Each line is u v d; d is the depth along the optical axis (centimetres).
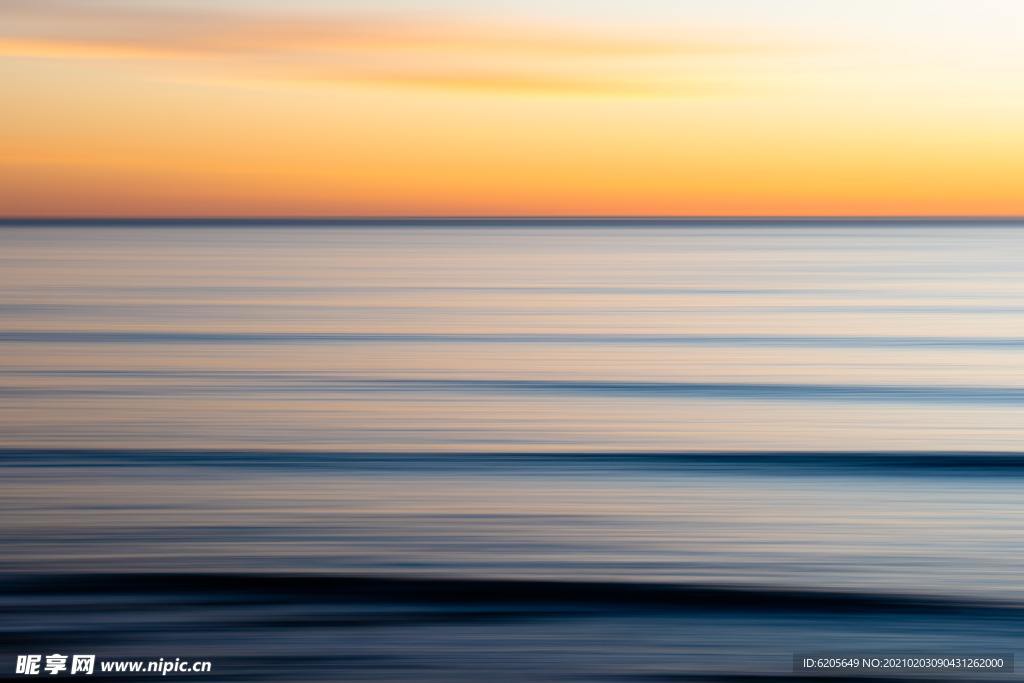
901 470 1100
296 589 759
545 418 1374
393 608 727
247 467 1105
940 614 720
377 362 1883
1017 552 839
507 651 668
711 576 791
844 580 782
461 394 1548
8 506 952
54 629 689
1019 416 1373
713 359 1917
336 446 1202
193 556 824
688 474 1088
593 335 2275
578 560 823
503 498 994
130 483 1037
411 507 962
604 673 638
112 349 2034
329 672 638
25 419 1344
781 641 681
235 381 1658
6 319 2545
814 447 1209
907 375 1712
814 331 2325
